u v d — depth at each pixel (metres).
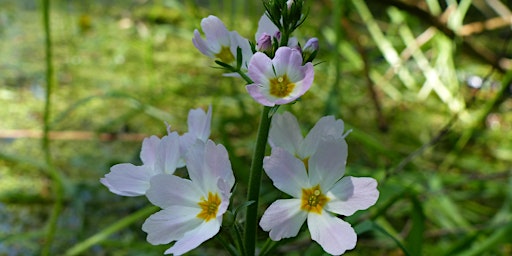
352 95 0.51
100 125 0.42
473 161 0.42
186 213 0.15
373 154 0.38
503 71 0.51
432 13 0.51
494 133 0.47
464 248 0.28
